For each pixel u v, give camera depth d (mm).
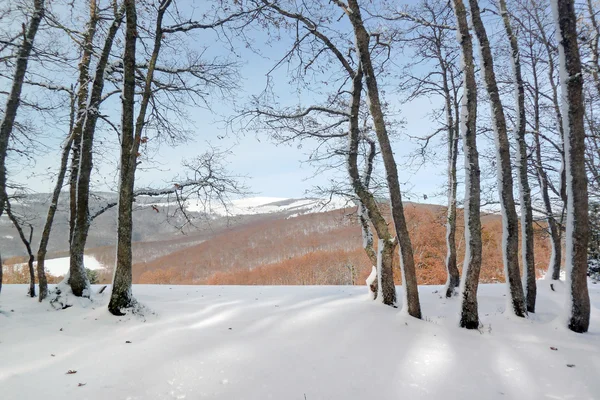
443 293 11164
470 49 7227
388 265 8648
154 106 10508
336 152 9016
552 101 11617
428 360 5004
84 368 4711
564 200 11539
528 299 8539
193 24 8992
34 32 7906
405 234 7355
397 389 4137
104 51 8977
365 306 8125
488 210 10906
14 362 4984
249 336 6188
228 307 8750
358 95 9078
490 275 29625
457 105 11477
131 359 4992
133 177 8133
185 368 4652
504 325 7000
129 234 7941
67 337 6324
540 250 29156
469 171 7094
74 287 8883
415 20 9766
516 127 9312
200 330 6582
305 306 8453
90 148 9273
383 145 7477
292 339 5969
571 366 4852
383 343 5730
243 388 4105
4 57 8188
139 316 7586
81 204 9172
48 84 9570
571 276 6727
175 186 9539
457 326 6840
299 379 4363
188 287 13242
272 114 9867
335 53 9516
